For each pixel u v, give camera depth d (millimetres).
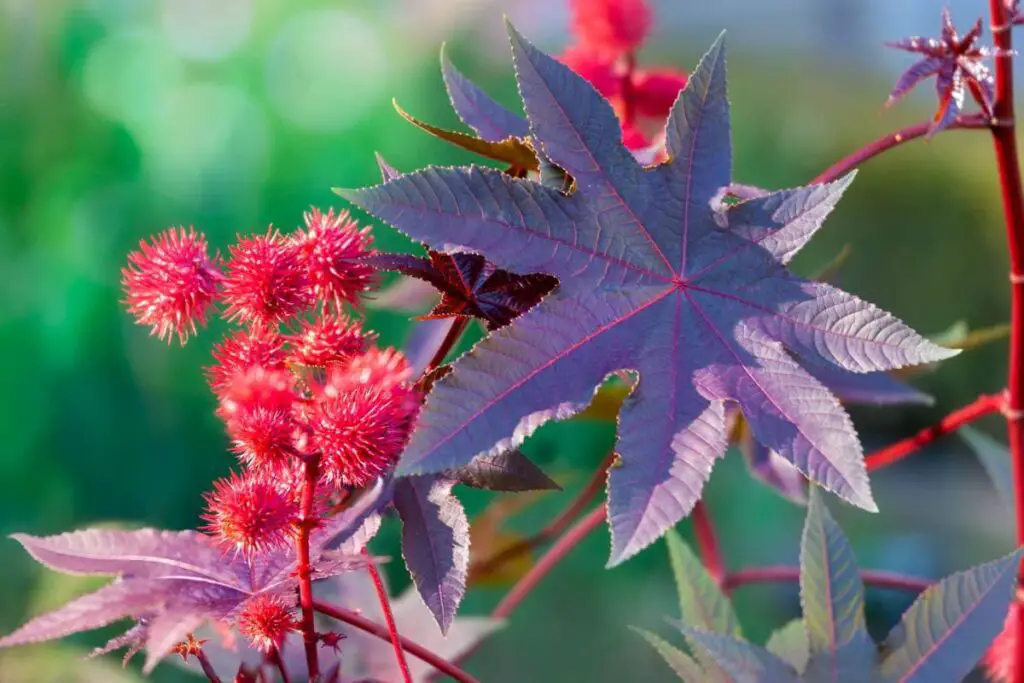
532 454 1937
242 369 790
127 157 2332
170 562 778
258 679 795
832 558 802
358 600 896
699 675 800
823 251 2646
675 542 870
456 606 766
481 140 808
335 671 780
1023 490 868
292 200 2354
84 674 1358
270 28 2498
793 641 864
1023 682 851
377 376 774
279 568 781
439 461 735
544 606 1979
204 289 802
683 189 786
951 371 2475
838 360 761
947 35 806
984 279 2598
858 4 2883
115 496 2039
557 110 783
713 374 765
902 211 2672
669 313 774
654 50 2799
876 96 2822
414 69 2514
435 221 766
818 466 745
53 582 1665
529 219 774
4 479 1996
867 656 791
